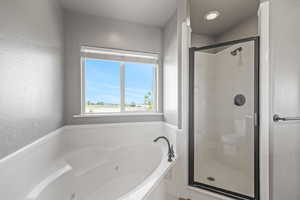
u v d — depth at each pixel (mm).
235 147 2021
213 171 1959
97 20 2184
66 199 1400
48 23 1519
